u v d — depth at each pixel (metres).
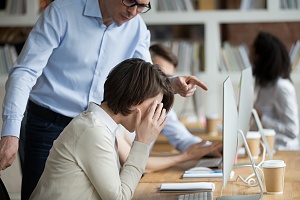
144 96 2.23
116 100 2.23
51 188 2.21
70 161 2.20
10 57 5.75
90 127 2.20
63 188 2.20
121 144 2.95
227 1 5.87
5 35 5.80
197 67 5.90
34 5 5.76
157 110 2.29
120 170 2.42
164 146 4.72
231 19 5.84
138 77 2.23
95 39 2.89
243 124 2.97
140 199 2.44
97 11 2.86
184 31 5.97
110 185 2.17
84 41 2.87
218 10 5.84
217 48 5.88
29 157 2.95
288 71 4.60
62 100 2.90
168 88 2.30
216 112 5.87
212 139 4.53
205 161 3.27
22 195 2.97
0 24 5.77
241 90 2.83
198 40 5.96
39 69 2.73
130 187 2.24
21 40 5.82
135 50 3.13
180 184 2.62
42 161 2.92
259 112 4.62
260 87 4.65
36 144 2.93
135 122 2.27
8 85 2.62
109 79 2.26
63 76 2.90
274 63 4.54
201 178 2.85
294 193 2.44
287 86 4.55
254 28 5.90
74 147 2.19
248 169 3.05
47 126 2.91
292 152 3.68
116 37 2.96
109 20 2.89
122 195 2.20
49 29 2.79
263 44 4.59
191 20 5.85
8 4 5.77
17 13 5.77
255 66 4.64
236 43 5.93
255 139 3.38
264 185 2.62
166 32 5.97
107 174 2.18
